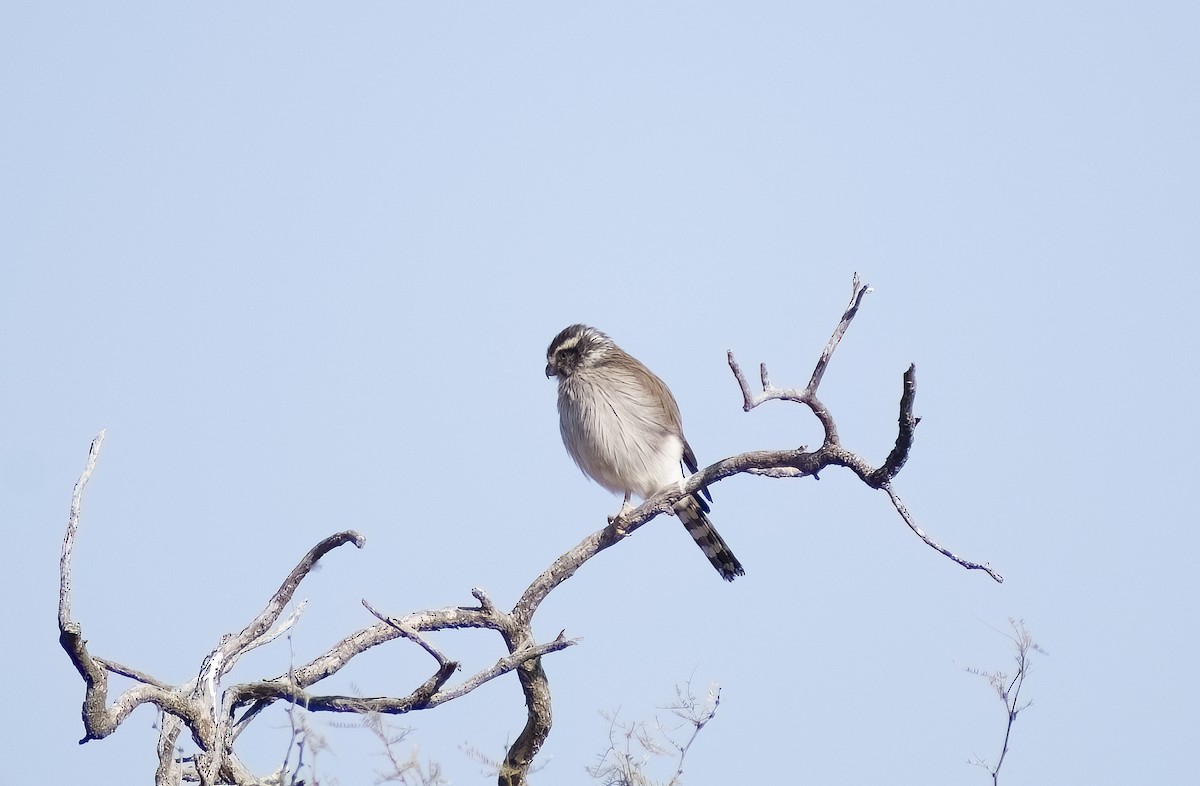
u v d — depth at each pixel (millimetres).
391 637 10586
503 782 10656
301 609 10508
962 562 10164
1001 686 9562
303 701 9867
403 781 7656
